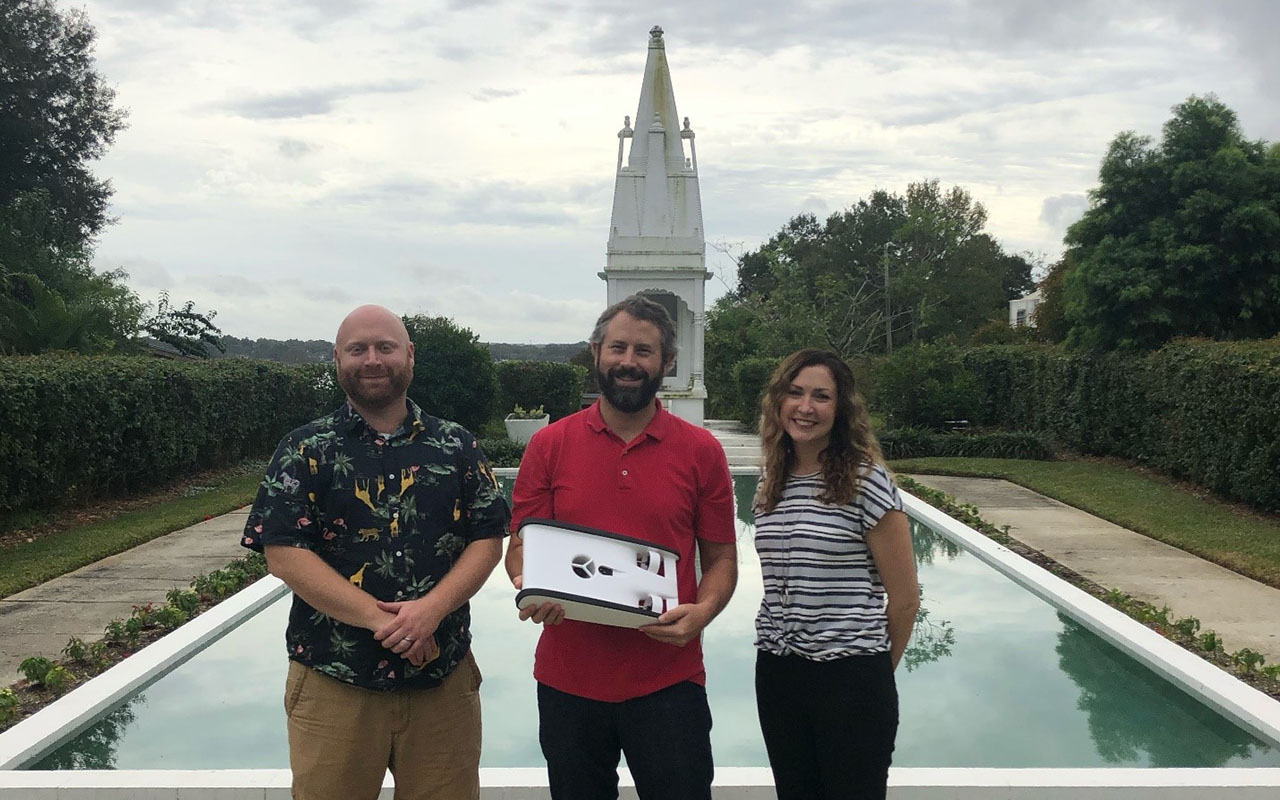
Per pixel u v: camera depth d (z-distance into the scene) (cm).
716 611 255
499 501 264
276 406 1580
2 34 2383
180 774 348
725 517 267
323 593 236
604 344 254
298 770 251
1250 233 1355
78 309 1566
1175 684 473
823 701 251
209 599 621
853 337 2805
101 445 1010
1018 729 427
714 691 470
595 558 238
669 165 1714
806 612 253
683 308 1742
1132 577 698
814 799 263
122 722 431
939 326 4003
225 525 943
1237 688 445
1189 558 761
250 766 387
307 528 244
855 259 4812
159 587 677
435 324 1631
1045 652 536
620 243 1702
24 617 598
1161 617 560
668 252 1695
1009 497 1097
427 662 251
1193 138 1407
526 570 235
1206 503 1019
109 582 693
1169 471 1209
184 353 2189
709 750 255
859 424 257
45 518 939
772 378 267
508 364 1953
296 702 251
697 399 1686
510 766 387
